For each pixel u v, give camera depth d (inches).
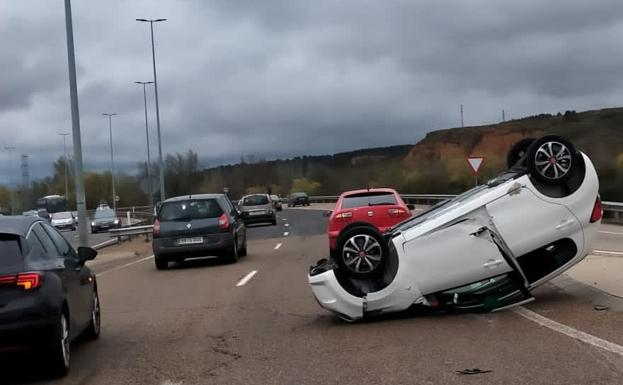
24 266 264.2
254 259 773.3
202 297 494.3
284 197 4025.6
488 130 3043.8
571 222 345.7
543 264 353.4
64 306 281.3
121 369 289.1
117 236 1293.1
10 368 298.7
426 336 313.7
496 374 246.2
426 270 343.9
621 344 278.1
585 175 348.5
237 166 4252.0
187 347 326.3
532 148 346.0
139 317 421.1
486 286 350.6
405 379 247.8
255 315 405.1
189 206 725.9
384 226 588.7
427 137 3312.0
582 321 324.5
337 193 3548.2
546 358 263.1
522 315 346.6
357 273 348.8
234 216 768.9
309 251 845.2
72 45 991.0
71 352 327.0
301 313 403.5
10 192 4276.6
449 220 344.2
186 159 3651.6
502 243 342.3
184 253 711.7
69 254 325.1
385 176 2669.8
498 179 369.7
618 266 492.1
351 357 285.6
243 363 288.5
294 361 286.2
